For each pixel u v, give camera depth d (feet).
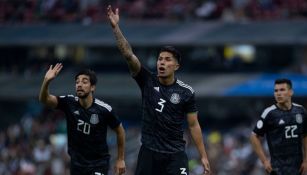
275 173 76.18
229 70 199.00
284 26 197.98
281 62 196.85
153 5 214.48
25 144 174.91
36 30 217.97
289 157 76.13
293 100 184.55
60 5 224.74
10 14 228.63
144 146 65.41
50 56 217.77
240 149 148.56
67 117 68.90
